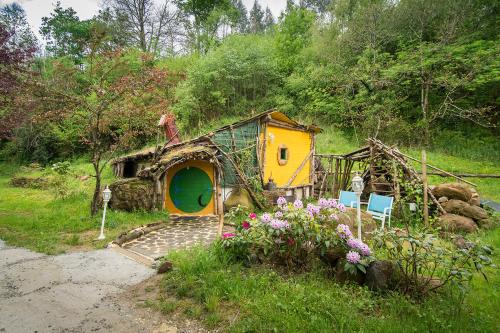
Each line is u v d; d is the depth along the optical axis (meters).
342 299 3.52
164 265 4.61
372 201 8.55
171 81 9.47
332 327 3.04
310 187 14.05
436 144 19.23
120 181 9.32
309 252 4.48
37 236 6.47
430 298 3.60
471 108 18.91
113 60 8.70
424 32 21.61
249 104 24.95
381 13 22.45
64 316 3.39
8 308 3.53
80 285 4.21
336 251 4.29
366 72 20.97
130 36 30.02
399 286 3.81
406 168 9.23
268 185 11.17
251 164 11.26
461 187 8.39
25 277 4.42
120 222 7.78
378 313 3.36
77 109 8.18
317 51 24.89
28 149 24.33
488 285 4.24
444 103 19.00
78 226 7.21
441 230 7.39
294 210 4.53
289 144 12.87
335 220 4.59
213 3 33.12
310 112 23.97
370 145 10.45
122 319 3.34
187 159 9.56
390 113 19.72
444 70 18.95
